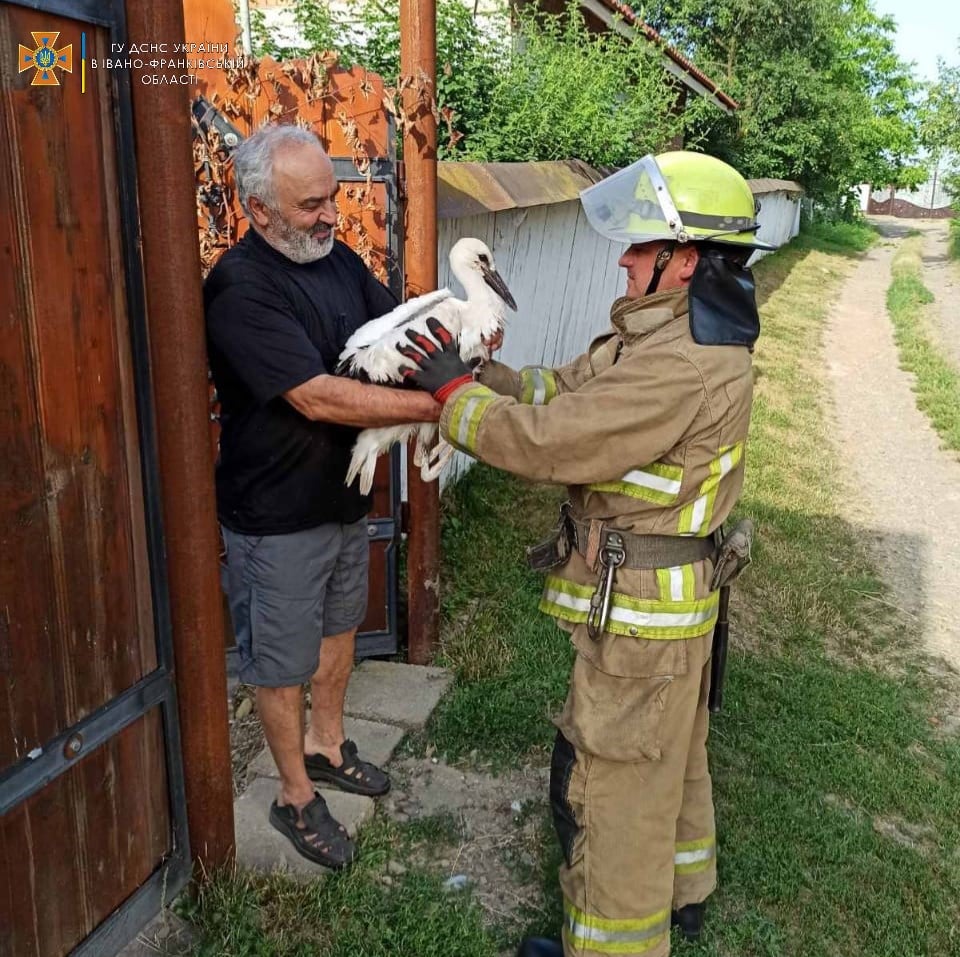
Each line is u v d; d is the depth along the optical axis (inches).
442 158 271.6
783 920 108.9
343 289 103.4
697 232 82.0
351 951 97.1
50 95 68.9
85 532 77.4
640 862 88.1
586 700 88.0
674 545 86.3
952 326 582.6
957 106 1164.5
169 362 83.6
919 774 141.1
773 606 191.6
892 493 284.8
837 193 1242.0
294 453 96.2
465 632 162.9
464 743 134.4
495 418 81.8
